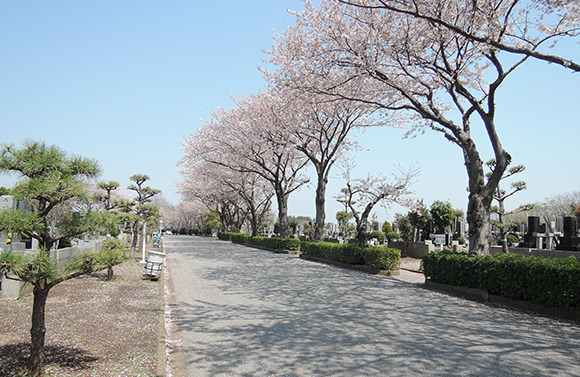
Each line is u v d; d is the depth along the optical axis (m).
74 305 8.37
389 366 4.93
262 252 27.98
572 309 7.66
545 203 52.53
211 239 54.47
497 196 19.16
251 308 8.62
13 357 4.96
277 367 4.91
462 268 10.64
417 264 18.19
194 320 7.49
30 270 4.24
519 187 18.56
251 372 4.74
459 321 7.50
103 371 4.62
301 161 29.80
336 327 6.94
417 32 12.47
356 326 7.02
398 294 10.63
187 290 11.09
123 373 4.57
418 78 13.34
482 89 14.23
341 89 15.31
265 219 55.12
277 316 7.84
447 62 12.32
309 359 5.21
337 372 4.73
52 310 7.78
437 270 11.66
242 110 26.25
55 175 4.38
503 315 8.11
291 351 5.55
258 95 25.47
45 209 4.57
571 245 16.59
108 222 4.66
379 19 12.44
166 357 5.26
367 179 21.16
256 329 6.81
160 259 13.05
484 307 8.95
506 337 6.36
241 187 37.66
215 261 20.34
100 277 13.08
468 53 12.75
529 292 8.56
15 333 6.08
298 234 47.19
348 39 12.91
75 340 5.82
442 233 23.00
